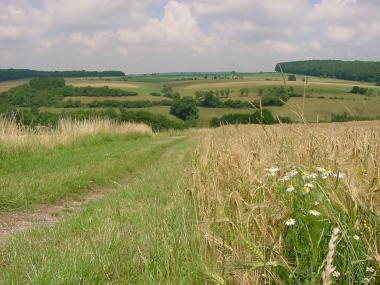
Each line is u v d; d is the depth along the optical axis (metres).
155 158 16.56
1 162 12.02
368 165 3.66
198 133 40.19
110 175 11.38
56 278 3.74
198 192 4.87
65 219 6.45
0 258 4.81
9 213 7.30
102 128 23.78
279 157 4.53
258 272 2.90
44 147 15.73
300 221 3.25
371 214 2.96
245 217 3.49
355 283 2.83
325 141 4.94
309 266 3.01
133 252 4.35
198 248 3.64
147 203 7.16
